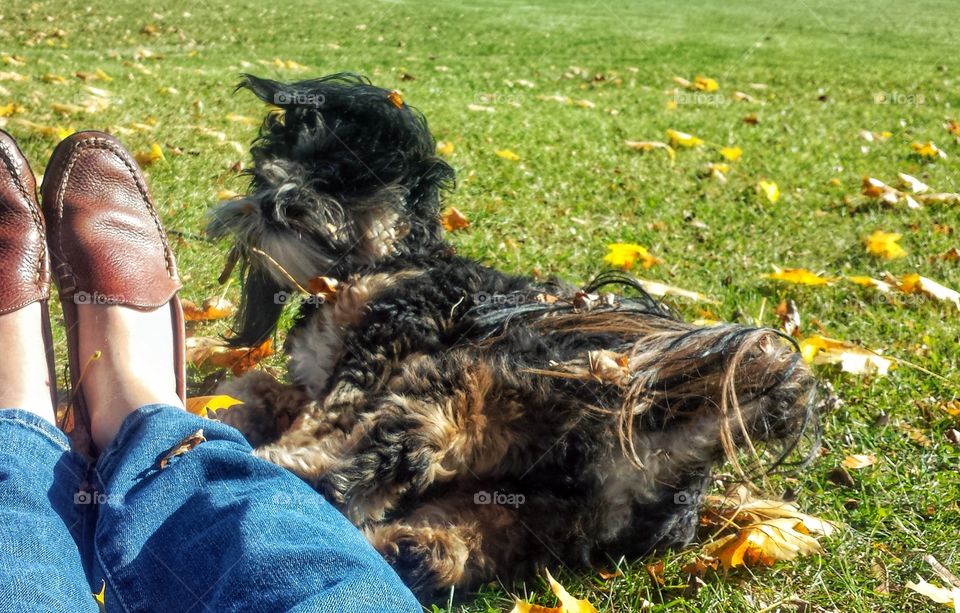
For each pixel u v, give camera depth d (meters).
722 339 0.71
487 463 0.73
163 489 0.60
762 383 0.71
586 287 0.91
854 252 1.33
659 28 4.65
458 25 4.36
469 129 1.92
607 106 2.53
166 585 0.55
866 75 3.40
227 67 2.65
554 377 0.73
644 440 0.72
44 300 0.76
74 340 0.77
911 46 4.31
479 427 0.73
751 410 0.71
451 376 0.75
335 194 0.89
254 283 0.95
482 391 0.73
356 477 0.71
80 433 0.71
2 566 0.52
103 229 0.82
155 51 2.91
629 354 0.73
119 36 3.18
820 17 5.29
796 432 0.73
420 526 0.70
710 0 6.00
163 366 0.77
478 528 0.70
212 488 0.60
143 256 0.81
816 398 0.74
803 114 2.55
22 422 0.65
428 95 2.43
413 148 0.93
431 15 4.64
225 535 0.56
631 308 0.83
